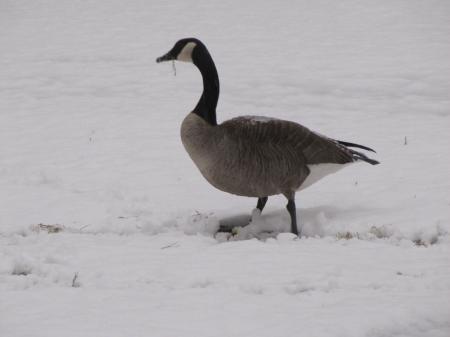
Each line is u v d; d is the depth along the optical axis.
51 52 30.59
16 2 41.81
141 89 24.92
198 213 12.98
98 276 9.83
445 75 24.78
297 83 24.92
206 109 11.95
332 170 12.15
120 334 7.48
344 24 33.25
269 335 7.48
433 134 18.83
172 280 9.55
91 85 25.61
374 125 20.02
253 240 11.41
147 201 14.23
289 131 11.80
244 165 11.66
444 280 9.38
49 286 9.41
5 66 28.48
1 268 9.99
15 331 7.56
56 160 17.20
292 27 33.28
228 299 8.66
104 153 17.75
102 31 34.25
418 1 37.06
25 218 12.97
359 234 11.72
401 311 8.18
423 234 11.56
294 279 9.45
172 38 32.44
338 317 7.98
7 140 19.03
